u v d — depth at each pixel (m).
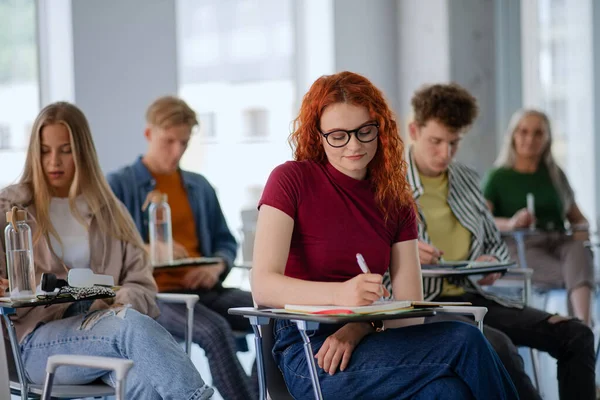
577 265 5.05
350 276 2.68
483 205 3.96
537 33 7.97
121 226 3.44
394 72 8.19
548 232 4.92
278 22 7.84
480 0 7.77
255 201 7.73
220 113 7.51
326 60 7.74
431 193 3.84
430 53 7.84
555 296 7.39
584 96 8.12
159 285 4.12
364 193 2.72
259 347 2.61
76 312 3.21
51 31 5.85
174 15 6.28
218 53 7.50
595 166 8.15
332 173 2.71
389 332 2.56
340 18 7.74
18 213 2.78
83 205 3.37
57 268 3.26
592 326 5.03
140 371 2.83
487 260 3.76
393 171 2.71
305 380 2.60
